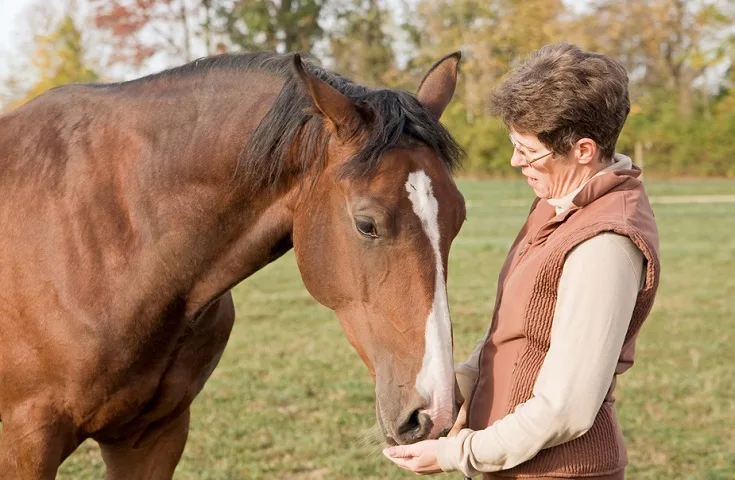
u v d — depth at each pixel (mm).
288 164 2299
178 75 2559
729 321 7398
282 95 2297
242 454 4219
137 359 2457
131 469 2826
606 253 1672
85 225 2434
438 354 1974
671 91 34625
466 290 9062
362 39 28734
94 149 2520
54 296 2398
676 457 4191
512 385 1838
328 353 6336
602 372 1649
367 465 4094
